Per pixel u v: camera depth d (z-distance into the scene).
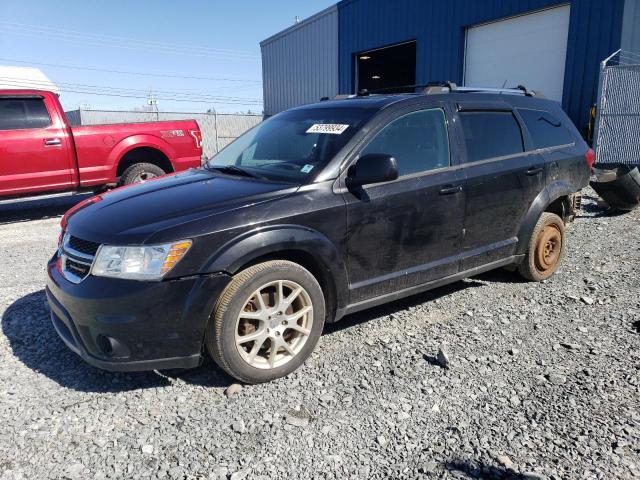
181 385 3.15
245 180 3.60
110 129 8.75
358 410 2.87
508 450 2.52
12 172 7.93
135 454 2.52
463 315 4.18
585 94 12.25
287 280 3.14
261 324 3.09
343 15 20.03
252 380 3.11
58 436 2.66
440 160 3.98
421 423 2.75
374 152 3.62
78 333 2.96
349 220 3.39
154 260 2.80
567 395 2.98
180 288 2.83
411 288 3.86
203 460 2.47
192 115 24.89
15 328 3.98
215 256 2.89
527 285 4.89
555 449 2.52
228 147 4.64
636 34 11.80
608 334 3.78
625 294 4.57
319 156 3.56
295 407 2.90
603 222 7.48
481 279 5.08
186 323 2.87
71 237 3.21
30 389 3.10
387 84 22.33
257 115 26.69
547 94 13.32
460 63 15.52
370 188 3.53
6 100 7.90
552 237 4.95
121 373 3.28
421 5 16.55
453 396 2.99
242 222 3.00
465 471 2.38
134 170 8.97
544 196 4.71
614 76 10.77
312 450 2.54
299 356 3.26
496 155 4.38
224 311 2.92
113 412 2.87
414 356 3.47
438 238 3.93
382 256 3.62
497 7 14.14
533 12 13.39
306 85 23.02
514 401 2.93
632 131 10.66
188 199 3.25
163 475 2.38
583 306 4.34
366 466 2.43
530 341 3.69
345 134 3.60
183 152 9.55
